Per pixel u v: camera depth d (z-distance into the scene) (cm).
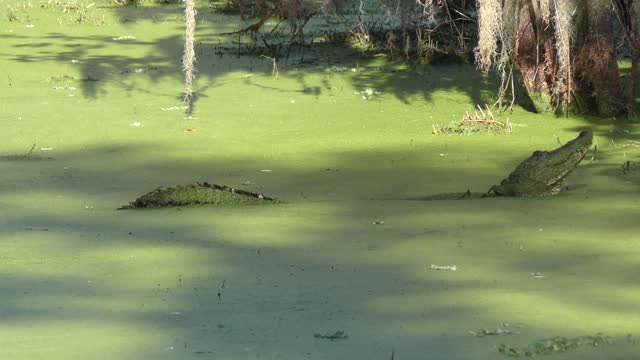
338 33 3697
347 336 943
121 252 1297
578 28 2567
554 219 1495
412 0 3272
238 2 4534
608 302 1056
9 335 949
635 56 2555
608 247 1311
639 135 2345
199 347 910
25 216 1546
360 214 1541
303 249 1311
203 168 1991
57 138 2273
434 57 3238
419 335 946
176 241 1362
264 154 2142
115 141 2250
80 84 2942
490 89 2898
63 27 4112
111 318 1005
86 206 1631
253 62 3338
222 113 2588
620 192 1738
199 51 3556
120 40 3784
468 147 2214
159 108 2636
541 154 1741
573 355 888
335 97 2805
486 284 1132
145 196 1636
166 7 4878
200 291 1107
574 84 2583
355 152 2159
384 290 1107
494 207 1595
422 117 2562
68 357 883
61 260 1254
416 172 1956
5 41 3709
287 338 938
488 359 879
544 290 1105
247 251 1299
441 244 1334
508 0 2577
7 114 2525
